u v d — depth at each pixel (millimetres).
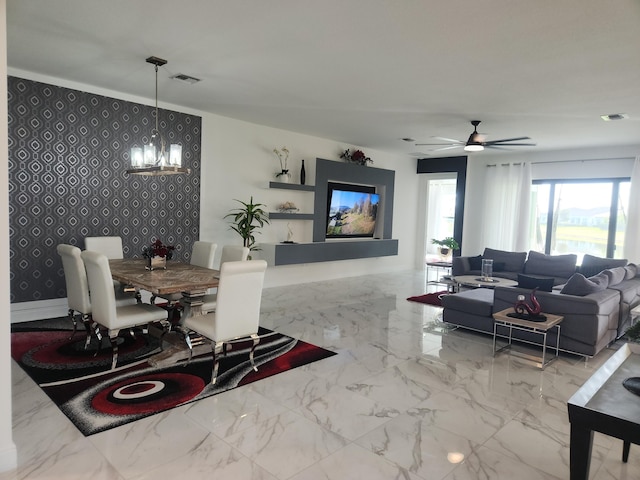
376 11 2738
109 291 3342
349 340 4383
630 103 4637
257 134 6594
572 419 1835
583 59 3414
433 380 3422
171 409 2801
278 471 2176
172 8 2818
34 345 3914
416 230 9984
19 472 2098
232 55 3641
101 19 3031
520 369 3725
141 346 3947
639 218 7059
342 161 7980
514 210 8461
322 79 4207
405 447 2439
